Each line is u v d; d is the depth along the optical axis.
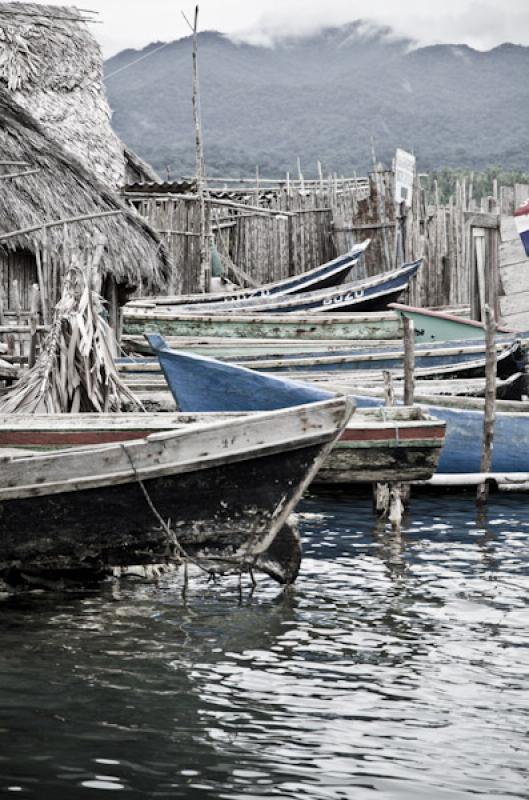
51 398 15.42
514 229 29.42
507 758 7.46
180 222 34.03
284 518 11.16
